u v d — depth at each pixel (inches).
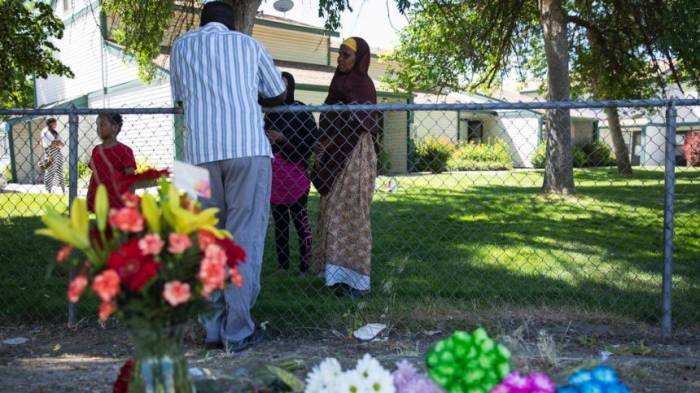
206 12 124.7
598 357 116.0
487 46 474.3
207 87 116.2
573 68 557.3
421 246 232.5
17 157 697.0
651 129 1011.3
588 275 185.3
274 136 168.6
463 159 732.0
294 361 97.3
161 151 436.1
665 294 131.4
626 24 457.7
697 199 391.2
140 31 364.2
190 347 125.2
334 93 160.1
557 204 365.4
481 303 157.5
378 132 161.9
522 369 103.5
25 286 171.9
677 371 107.3
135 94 651.5
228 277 69.4
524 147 922.7
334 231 157.3
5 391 97.0
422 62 570.9
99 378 104.2
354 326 137.8
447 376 68.8
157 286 63.5
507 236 253.8
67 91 797.9
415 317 144.9
